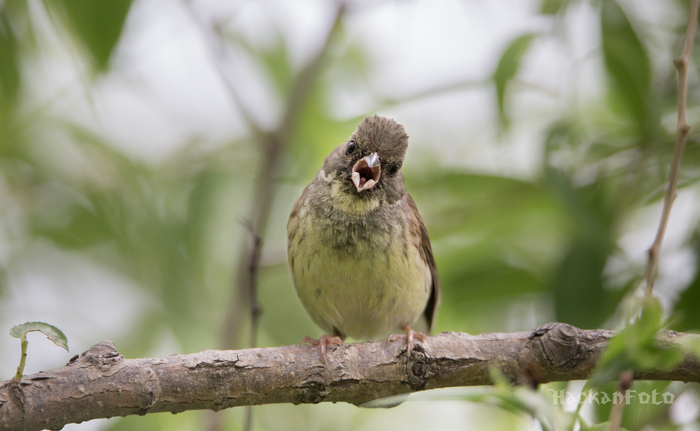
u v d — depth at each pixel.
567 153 9.57
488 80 9.70
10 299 11.72
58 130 12.02
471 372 7.42
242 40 13.10
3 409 6.40
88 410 6.70
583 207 8.87
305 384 7.35
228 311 10.31
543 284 10.21
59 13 9.11
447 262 10.91
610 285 9.50
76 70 10.40
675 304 9.07
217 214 11.79
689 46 6.86
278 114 12.93
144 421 10.89
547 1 9.52
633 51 9.27
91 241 12.16
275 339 12.89
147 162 12.44
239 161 12.59
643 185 9.57
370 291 9.23
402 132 9.51
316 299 9.47
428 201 11.05
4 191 12.06
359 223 9.14
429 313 10.80
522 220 10.77
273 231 13.02
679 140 6.57
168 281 11.26
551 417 5.45
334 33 12.01
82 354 7.02
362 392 7.48
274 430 12.76
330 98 13.16
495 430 12.68
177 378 7.01
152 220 11.52
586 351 7.25
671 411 7.42
